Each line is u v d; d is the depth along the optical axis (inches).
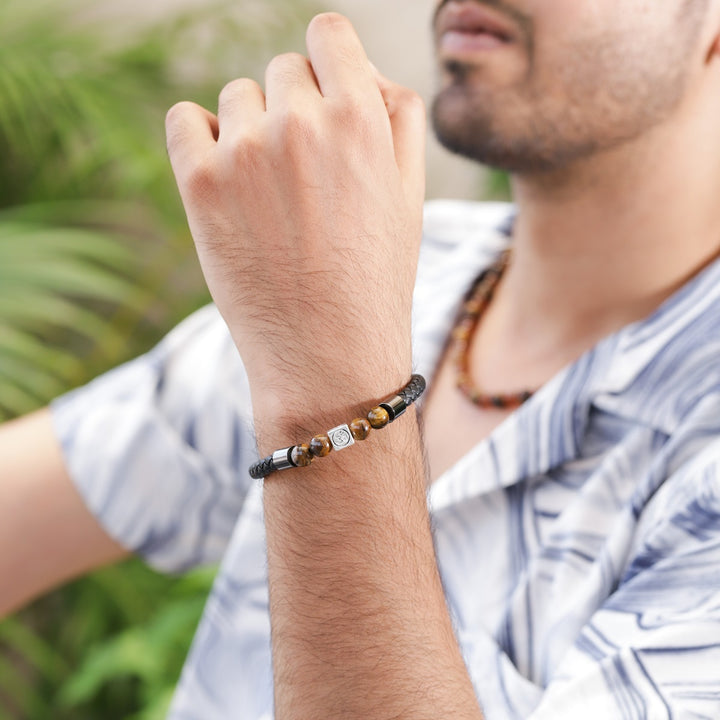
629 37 25.3
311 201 22.4
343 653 21.8
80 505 30.9
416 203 23.8
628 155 26.1
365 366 22.3
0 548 30.5
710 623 22.3
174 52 66.4
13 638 62.4
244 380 30.6
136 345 69.1
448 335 30.2
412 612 22.0
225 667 29.2
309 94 22.9
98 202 66.4
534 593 25.2
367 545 22.0
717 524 23.2
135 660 56.4
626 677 22.4
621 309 27.6
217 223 22.7
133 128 61.3
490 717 24.7
